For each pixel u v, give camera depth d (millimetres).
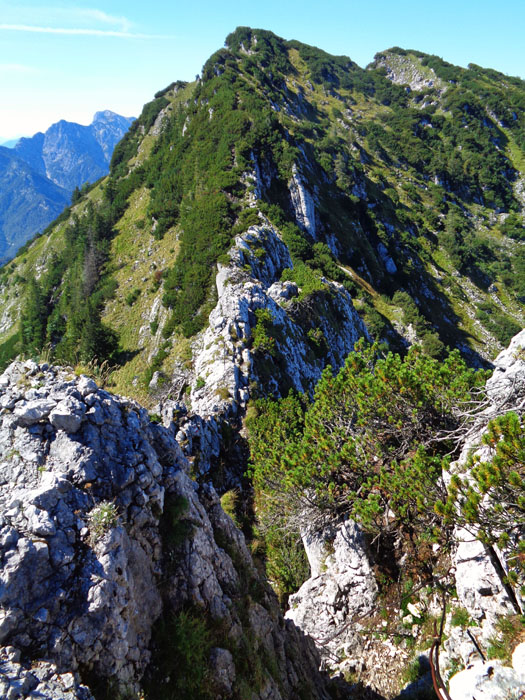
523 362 13383
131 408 9078
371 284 98812
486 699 7570
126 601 6656
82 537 6777
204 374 35000
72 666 5848
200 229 69625
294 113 147375
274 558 19406
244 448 27375
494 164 172500
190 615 7828
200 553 8594
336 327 57094
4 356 96938
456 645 10617
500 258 139500
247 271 56812
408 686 11242
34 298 101000
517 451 9148
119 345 67562
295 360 40781
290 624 12430
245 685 7848
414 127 182125
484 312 113625
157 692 6754
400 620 13352
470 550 11203
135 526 7617
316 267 80312
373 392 15789
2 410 7789
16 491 6906
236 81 111438
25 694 5180
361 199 116625
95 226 96500
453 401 14578
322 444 16016
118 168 131500
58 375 8758
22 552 6152
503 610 9844
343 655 13492
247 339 36969
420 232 132125
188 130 100688
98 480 7523
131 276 80312
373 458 16312
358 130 173500
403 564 14531
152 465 8367
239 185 79812
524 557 9531
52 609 6055
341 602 14867
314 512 16312
